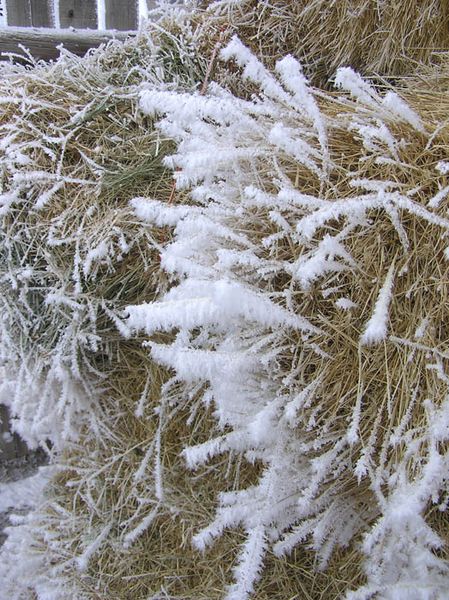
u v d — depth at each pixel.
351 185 1.28
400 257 1.28
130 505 1.76
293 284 1.32
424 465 1.17
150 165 1.63
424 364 1.23
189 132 1.52
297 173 1.37
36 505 1.96
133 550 1.70
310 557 1.49
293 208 1.30
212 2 1.84
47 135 1.67
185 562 1.66
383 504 1.20
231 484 1.60
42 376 1.78
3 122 1.69
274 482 1.30
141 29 1.78
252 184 1.41
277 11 1.76
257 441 1.25
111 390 1.81
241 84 1.77
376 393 1.29
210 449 1.33
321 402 1.31
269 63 1.81
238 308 1.11
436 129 1.29
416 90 1.55
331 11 1.71
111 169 1.66
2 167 1.64
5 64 1.77
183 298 1.23
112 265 1.62
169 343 1.64
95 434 1.83
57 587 1.73
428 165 1.31
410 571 1.22
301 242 1.30
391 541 1.25
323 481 1.36
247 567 1.23
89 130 1.68
